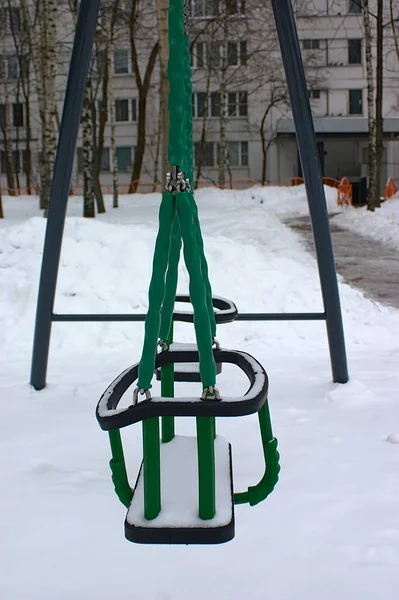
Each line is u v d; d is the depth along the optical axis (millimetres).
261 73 29609
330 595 1697
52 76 14242
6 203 22656
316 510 2189
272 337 5297
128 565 1872
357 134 32469
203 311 1547
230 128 33219
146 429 1583
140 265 6219
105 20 21875
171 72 1584
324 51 32219
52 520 2172
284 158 33406
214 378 1557
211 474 1581
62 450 2830
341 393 3578
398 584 1739
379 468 2553
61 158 3535
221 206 19500
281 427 3076
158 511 1614
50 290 3732
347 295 6441
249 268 6641
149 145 31703
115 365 4438
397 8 20953
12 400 3621
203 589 1740
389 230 13117
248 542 1983
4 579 1814
